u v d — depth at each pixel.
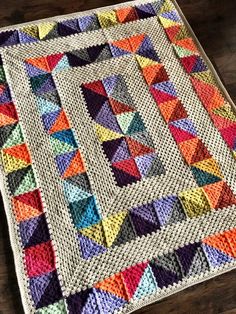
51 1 1.47
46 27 1.37
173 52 1.34
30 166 1.13
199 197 1.09
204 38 1.41
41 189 1.09
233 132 1.20
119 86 1.27
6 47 1.32
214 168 1.14
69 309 0.95
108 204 1.08
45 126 1.19
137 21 1.39
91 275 0.99
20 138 1.17
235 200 1.09
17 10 1.44
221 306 1.00
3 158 1.14
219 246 1.03
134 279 0.99
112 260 1.00
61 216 1.06
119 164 1.14
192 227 1.05
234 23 1.45
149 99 1.25
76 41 1.34
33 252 1.01
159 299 0.98
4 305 0.98
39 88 1.25
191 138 1.18
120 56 1.32
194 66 1.31
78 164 1.13
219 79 1.29
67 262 1.00
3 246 1.05
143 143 1.17
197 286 1.02
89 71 1.29
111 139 1.17
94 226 1.05
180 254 1.02
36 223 1.05
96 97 1.25
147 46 1.34
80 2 1.47
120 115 1.22
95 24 1.38
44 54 1.31
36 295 0.96
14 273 1.02
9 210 1.07
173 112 1.23
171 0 1.44
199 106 1.24
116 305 0.96
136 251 1.02
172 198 1.09
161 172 1.13
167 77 1.29
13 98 1.23
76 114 1.21
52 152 1.15
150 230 1.05
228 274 1.03
